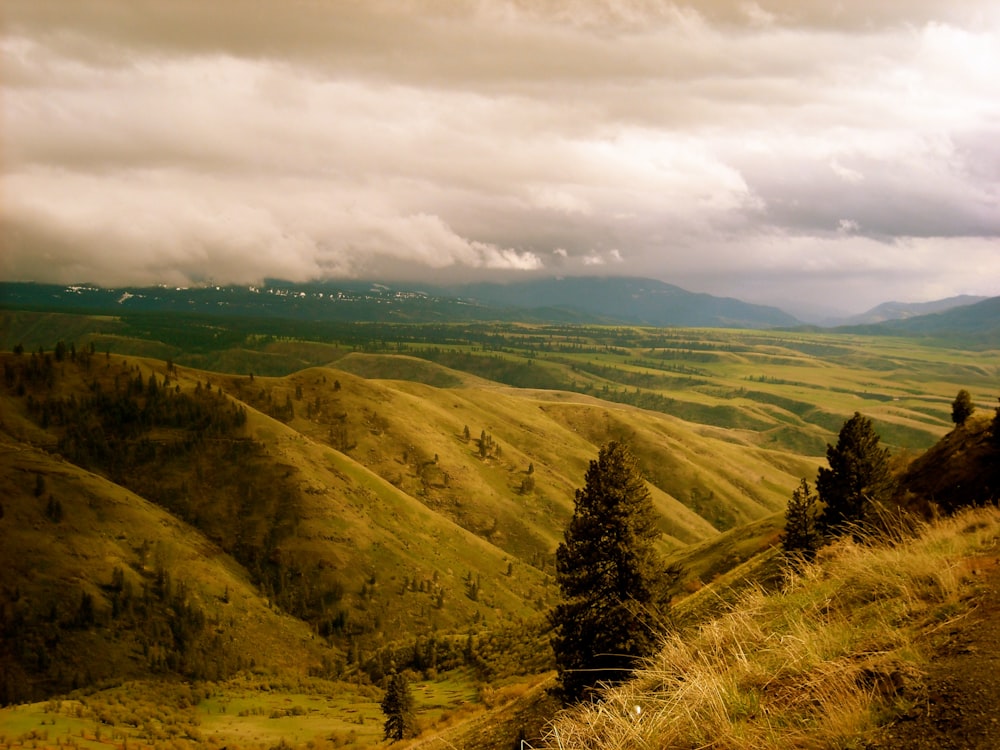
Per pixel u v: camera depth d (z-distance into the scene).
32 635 153.88
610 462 22.58
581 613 22.02
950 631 5.63
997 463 31.05
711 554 77.62
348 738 94.12
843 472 31.23
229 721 117.12
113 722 113.75
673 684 6.76
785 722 5.14
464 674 94.38
